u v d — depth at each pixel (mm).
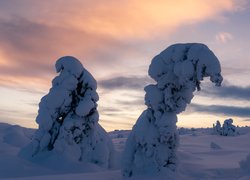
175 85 15711
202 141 65625
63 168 21250
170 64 15680
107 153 23609
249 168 15914
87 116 23062
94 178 15508
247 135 75000
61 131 22547
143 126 16250
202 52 14797
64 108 22484
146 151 16016
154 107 15859
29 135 37250
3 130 37156
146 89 16250
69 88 22516
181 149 41156
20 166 20938
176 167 15984
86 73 23234
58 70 23266
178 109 15891
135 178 15594
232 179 14773
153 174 15578
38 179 14820
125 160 16359
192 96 15898
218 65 14648
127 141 16719
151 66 15992
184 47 15367
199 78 14719
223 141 65438
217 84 14766
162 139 15789
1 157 22047
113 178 16000
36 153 23031
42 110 22922
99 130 24469
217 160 25891
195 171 16594
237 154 34375
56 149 22453
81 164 21859
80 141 23016
